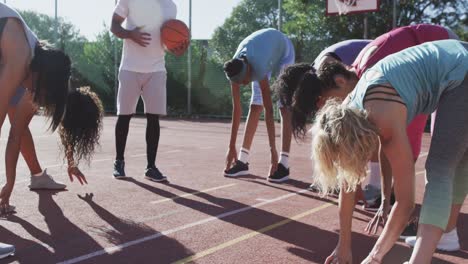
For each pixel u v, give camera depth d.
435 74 2.41
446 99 2.46
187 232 3.49
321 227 3.68
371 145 2.05
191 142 9.70
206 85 18.23
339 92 2.93
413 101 2.33
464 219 3.99
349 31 17.28
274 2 20.08
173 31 5.31
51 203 4.20
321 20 17.39
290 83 3.65
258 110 5.66
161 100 5.28
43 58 3.26
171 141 9.88
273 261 2.96
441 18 17.39
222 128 13.77
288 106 3.64
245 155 5.77
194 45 18.31
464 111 2.41
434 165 2.40
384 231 2.32
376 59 3.39
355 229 3.64
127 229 3.53
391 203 3.94
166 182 5.22
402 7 17.12
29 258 2.93
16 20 3.23
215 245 3.23
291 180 5.52
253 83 5.58
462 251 3.21
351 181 2.12
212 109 18.22
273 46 5.11
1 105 3.15
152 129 5.30
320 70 3.04
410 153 2.22
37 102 3.37
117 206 4.16
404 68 2.37
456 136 2.39
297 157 7.56
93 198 4.42
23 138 4.45
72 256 2.98
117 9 5.23
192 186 5.05
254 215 3.98
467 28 17.39
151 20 5.25
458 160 2.42
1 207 3.75
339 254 2.49
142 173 5.73
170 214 3.95
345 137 2.01
